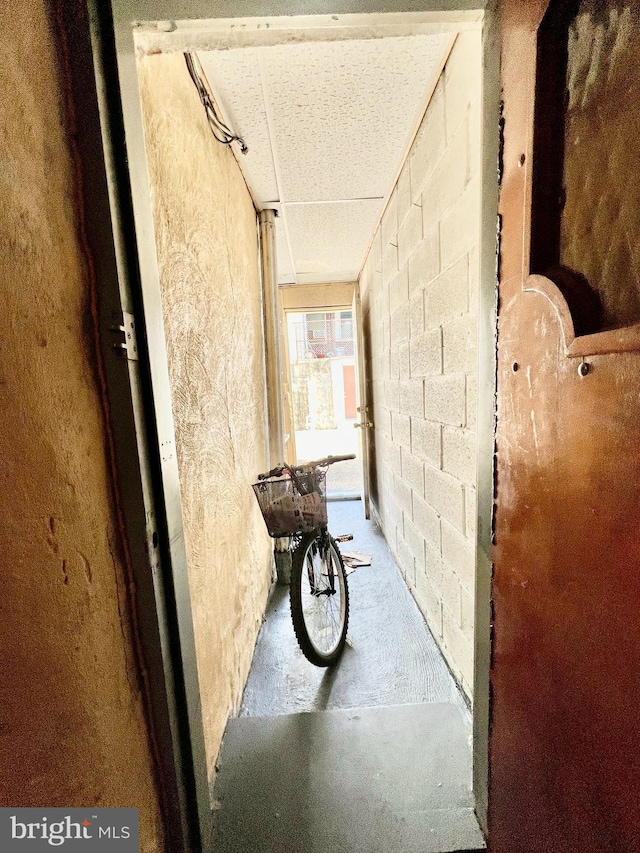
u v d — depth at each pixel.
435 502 1.53
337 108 1.43
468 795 0.94
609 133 0.46
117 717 0.61
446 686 1.42
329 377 9.21
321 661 1.49
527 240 0.60
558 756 0.58
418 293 1.63
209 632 1.08
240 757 1.06
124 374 0.62
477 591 0.85
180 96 1.07
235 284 1.66
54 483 0.50
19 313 0.45
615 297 0.46
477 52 0.99
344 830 0.87
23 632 0.44
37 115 0.50
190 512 1.00
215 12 0.64
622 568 0.44
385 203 2.25
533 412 0.62
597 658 0.49
